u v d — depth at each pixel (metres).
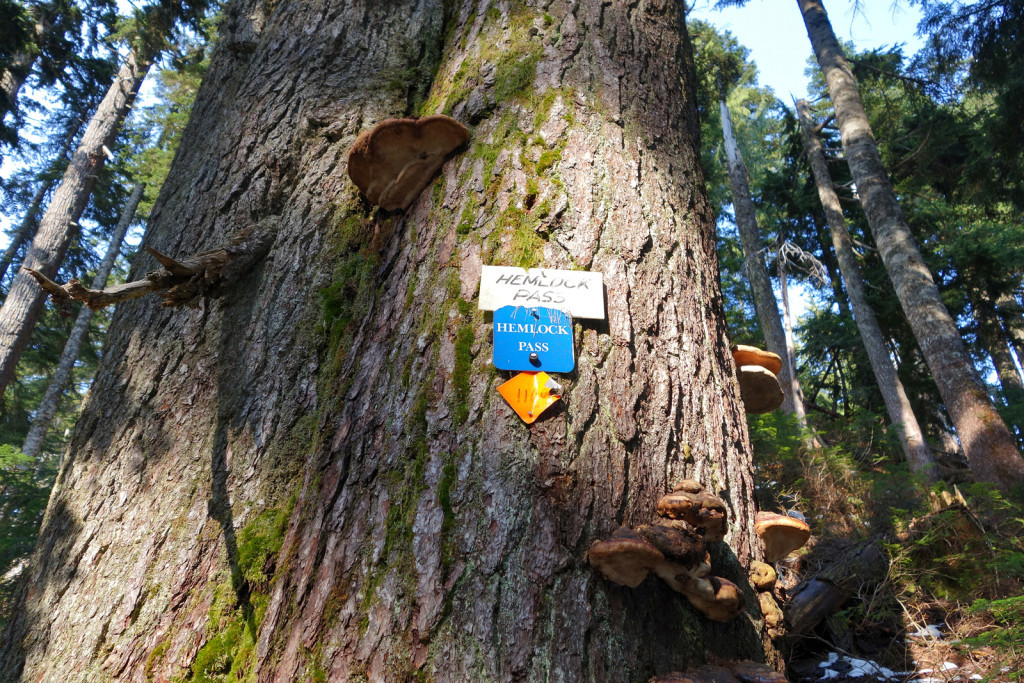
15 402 14.73
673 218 2.46
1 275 15.80
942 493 4.62
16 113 13.48
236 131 3.23
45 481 8.17
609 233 2.24
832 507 5.61
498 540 1.71
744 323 20.44
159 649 2.04
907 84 14.12
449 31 3.42
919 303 9.27
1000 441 7.85
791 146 19.14
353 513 1.92
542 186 2.28
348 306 2.63
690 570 1.75
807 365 20.02
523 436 1.86
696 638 1.77
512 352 1.99
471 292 2.12
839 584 3.62
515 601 1.64
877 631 3.56
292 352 2.58
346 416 2.18
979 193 12.16
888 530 4.51
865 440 9.56
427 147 2.48
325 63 3.34
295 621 1.82
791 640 3.26
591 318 2.07
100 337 17.19
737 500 2.10
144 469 2.45
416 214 2.52
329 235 2.84
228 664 2.00
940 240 16.14
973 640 2.73
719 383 2.29
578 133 2.42
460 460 1.85
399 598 1.70
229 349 2.65
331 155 3.06
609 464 1.86
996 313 16.38
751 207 17.88
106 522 2.37
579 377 1.97
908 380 15.83
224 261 2.66
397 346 2.19
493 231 2.22
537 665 1.57
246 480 2.36
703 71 19.58
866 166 10.64
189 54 14.62
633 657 1.64
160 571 2.20
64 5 12.78
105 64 13.84
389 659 1.63
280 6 3.69
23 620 2.35
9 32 12.08
